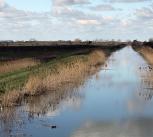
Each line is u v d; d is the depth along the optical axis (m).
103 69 51.34
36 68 42.94
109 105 24.70
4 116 21.03
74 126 18.92
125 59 75.75
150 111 22.72
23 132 17.61
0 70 40.62
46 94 28.55
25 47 104.38
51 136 17.03
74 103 25.38
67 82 35.53
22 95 26.41
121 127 18.81
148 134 17.42
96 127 18.73
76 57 61.22
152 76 41.03
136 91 30.81
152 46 133.75
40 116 21.23
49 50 92.06
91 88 32.22
